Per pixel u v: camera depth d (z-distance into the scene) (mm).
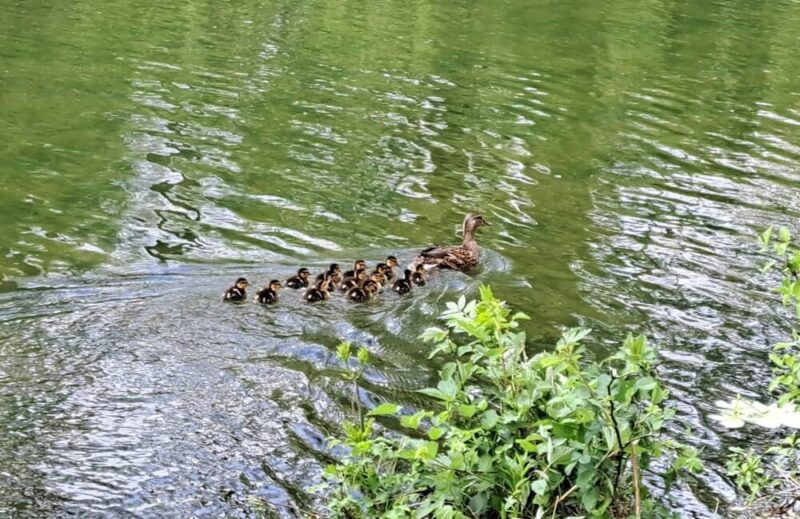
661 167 15539
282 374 8438
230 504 6715
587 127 17422
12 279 10438
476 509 6074
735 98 19750
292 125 16484
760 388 8812
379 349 9031
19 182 13438
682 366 9141
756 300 10820
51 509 6547
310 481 7004
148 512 6590
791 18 27844
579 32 24984
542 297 10570
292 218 12758
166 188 13539
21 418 7543
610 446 5746
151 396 7980
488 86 19688
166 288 10281
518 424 6133
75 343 8805
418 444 6223
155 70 19266
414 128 16766
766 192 14625
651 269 11586
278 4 26422
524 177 14789
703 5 29203
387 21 25094
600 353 9266
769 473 7371
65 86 17844
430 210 13297
